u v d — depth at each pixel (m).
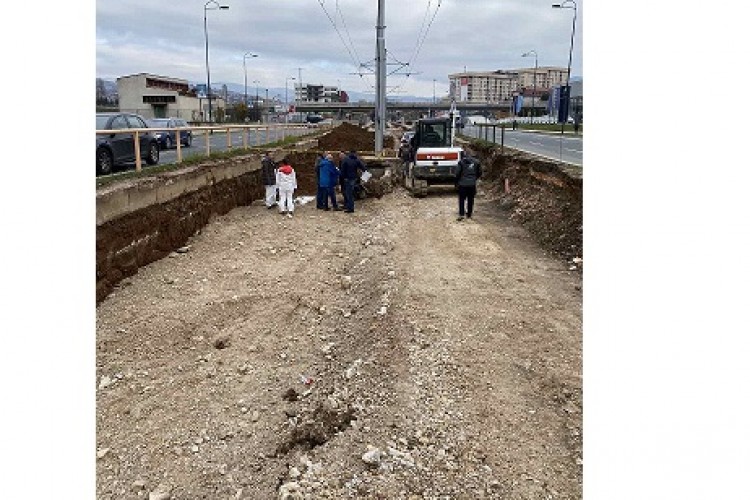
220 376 7.00
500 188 19.70
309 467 5.00
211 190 15.03
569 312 8.30
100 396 6.45
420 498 4.55
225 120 64.44
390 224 14.63
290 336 8.16
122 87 56.81
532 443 5.26
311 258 12.10
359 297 9.47
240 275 10.73
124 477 5.15
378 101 23.00
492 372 6.52
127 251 10.23
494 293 9.09
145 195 11.09
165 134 22.86
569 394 6.03
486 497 4.57
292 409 6.23
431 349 7.02
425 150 19.27
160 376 6.96
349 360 7.32
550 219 13.25
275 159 20.02
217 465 5.30
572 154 20.58
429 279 9.77
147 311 8.77
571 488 4.68
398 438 5.28
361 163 17.39
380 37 22.69
